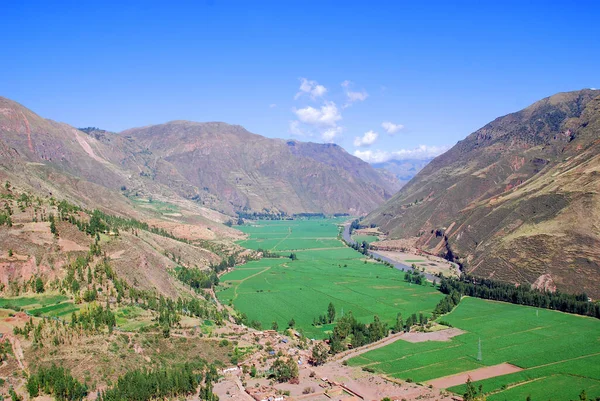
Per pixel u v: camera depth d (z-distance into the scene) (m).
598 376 161.12
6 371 132.38
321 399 144.38
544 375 162.75
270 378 158.38
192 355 164.75
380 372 168.12
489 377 161.75
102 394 130.25
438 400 142.62
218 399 139.50
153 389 138.50
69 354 143.50
